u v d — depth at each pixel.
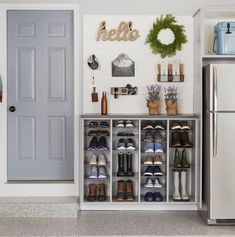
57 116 4.80
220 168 4.02
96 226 4.01
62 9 4.68
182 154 4.53
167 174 4.42
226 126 4.00
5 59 4.68
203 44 4.27
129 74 4.68
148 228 3.95
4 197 4.61
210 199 4.02
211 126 4.02
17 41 4.75
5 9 4.65
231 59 4.63
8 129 4.79
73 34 4.71
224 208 4.02
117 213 4.50
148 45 4.67
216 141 4.01
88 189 4.64
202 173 4.36
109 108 4.68
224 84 4.00
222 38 4.35
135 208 4.62
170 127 4.55
